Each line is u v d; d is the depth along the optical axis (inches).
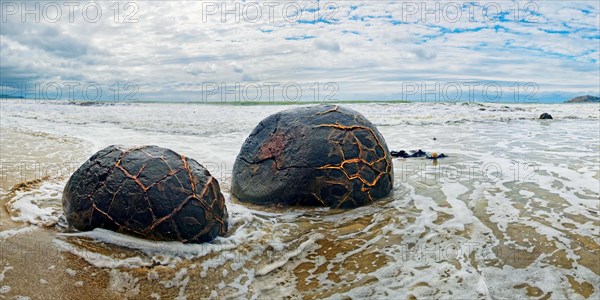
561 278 169.6
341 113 261.3
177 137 493.7
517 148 416.2
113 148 214.7
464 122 616.1
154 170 200.4
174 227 193.0
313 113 262.4
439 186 287.4
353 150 248.4
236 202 258.1
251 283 175.0
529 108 853.2
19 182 295.6
